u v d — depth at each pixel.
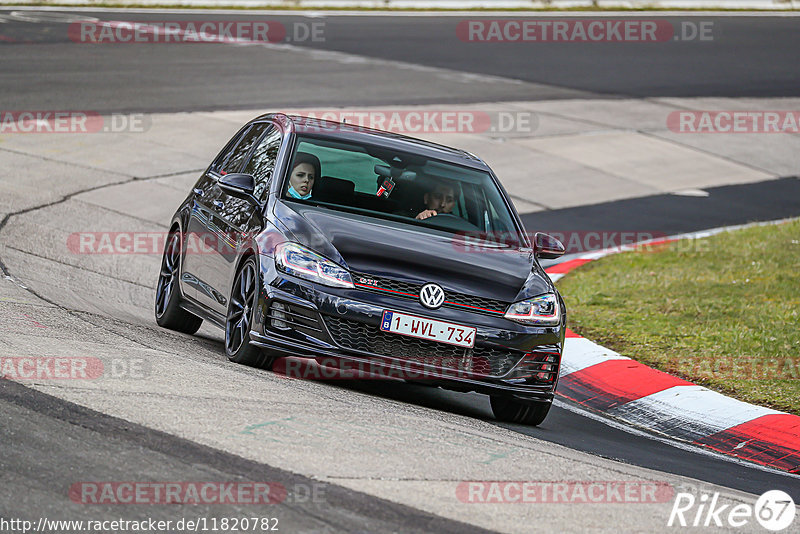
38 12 107.69
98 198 50.97
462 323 24.23
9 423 17.81
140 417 18.94
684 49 123.31
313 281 24.06
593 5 149.25
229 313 26.20
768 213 67.00
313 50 101.62
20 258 37.50
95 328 27.08
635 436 27.05
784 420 28.23
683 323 38.66
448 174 29.11
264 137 30.25
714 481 22.67
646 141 82.06
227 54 94.25
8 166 53.59
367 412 21.92
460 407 27.22
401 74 93.81
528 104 88.19
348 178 27.69
